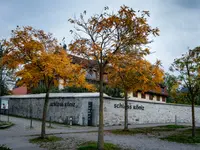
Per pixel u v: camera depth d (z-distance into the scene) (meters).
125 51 10.57
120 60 10.62
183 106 32.91
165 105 30.67
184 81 15.44
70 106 24.06
